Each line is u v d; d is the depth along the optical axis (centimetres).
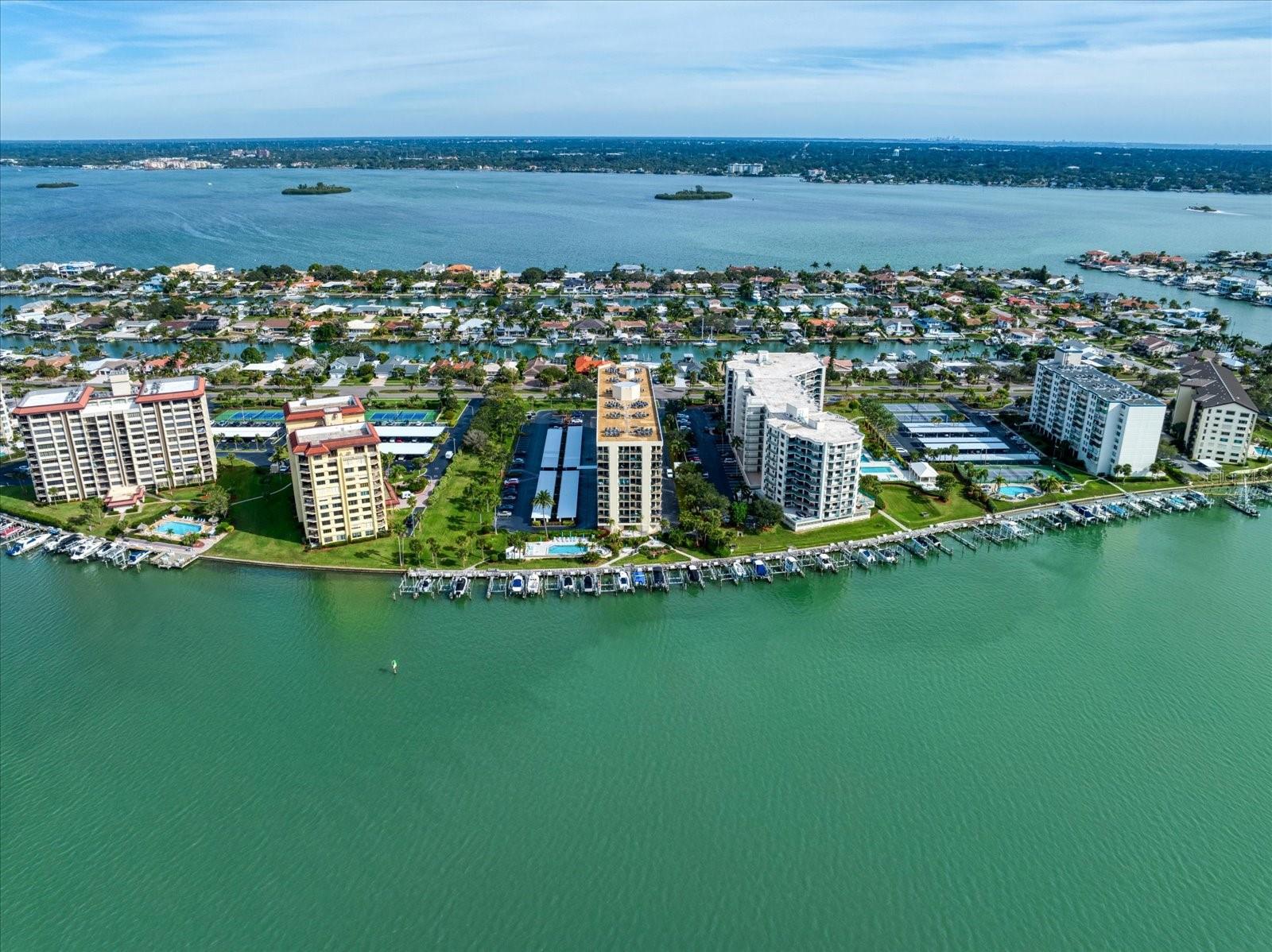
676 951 16838
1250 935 17238
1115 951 16912
